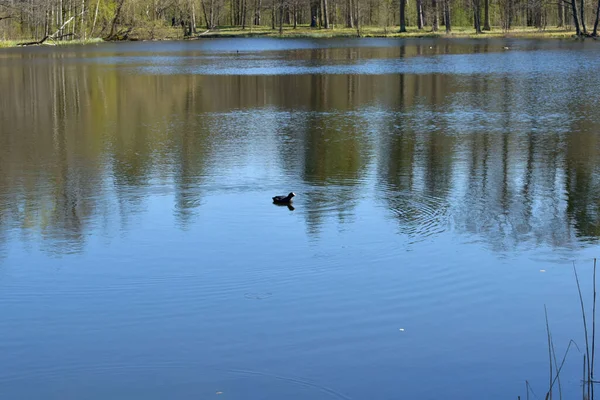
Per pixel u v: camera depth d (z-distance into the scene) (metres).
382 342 9.42
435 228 14.06
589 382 8.30
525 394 8.21
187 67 52.00
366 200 16.02
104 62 58.25
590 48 65.56
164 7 106.56
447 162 19.84
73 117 28.88
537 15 103.62
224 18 129.88
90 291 11.12
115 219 14.71
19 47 83.00
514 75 42.31
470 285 11.29
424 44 77.00
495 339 9.50
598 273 11.80
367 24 116.69
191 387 8.37
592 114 27.73
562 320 10.08
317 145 22.41
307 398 8.12
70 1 93.44
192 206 15.55
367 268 11.96
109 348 9.31
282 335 9.61
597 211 15.25
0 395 8.25
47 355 9.16
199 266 12.08
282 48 75.56
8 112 30.48
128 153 21.36
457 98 32.81
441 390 8.29
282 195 16.33
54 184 17.66
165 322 10.03
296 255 12.54
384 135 24.02
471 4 102.25
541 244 13.19
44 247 13.11
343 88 37.31
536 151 21.27
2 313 10.38
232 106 31.58
